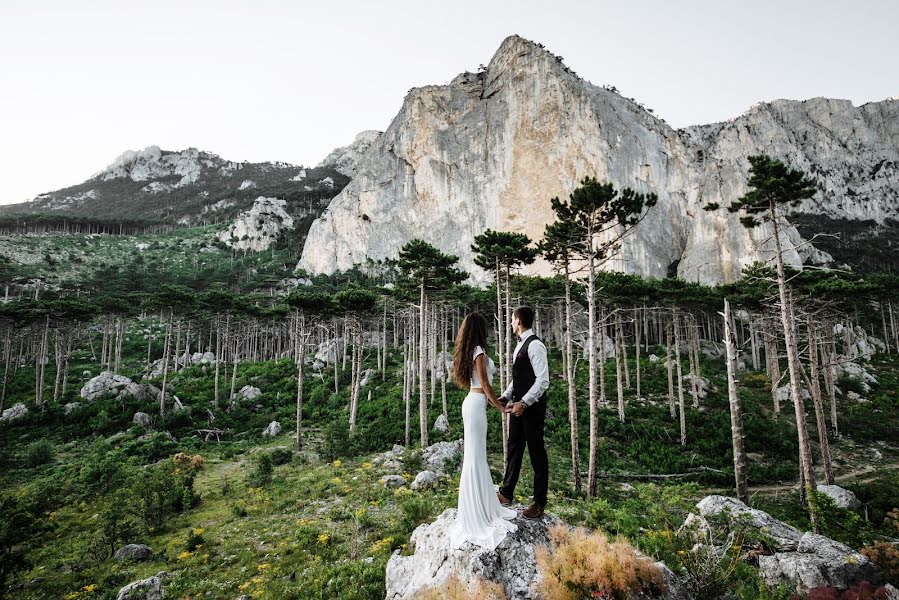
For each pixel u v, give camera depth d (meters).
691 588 4.71
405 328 58.50
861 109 163.50
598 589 3.52
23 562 11.72
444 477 17.69
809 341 22.88
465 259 97.75
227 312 50.31
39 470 24.73
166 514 16.69
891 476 20.31
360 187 121.19
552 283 38.19
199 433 33.34
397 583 4.76
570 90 92.94
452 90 113.69
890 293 44.41
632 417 31.23
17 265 95.38
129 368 57.66
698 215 80.75
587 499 15.72
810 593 4.52
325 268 119.12
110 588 10.78
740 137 136.88
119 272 104.38
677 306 36.34
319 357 52.94
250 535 13.57
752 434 27.84
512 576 3.76
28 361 57.34
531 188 95.00
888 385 38.25
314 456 26.03
